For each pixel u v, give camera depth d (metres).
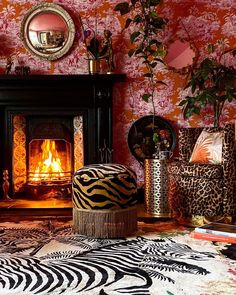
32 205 4.41
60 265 2.57
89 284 2.26
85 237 3.21
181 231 3.38
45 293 2.15
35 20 4.75
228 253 2.78
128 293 2.13
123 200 3.21
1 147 4.71
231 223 2.78
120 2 4.78
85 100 4.63
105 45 4.61
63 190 4.90
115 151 4.83
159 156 4.20
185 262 2.61
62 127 4.88
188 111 4.48
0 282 2.30
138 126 4.80
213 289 2.17
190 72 4.73
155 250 2.86
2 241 3.12
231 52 4.79
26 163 4.89
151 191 4.11
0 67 4.77
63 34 4.77
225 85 4.38
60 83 4.55
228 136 3.40
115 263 2.60
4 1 4.73
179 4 4.79
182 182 3.55
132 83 4.81
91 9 4.78
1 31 4.75
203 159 3.61
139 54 4.79
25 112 4.65
